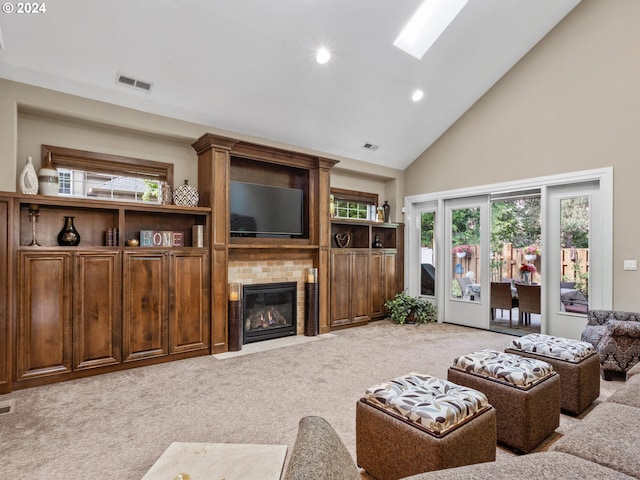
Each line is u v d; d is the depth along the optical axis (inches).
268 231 186.7
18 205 119.3
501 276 321.7
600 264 169.0
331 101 181.9
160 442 86.4
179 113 158.9
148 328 144.5
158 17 120.9
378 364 145.5
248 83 156.6
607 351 130.1
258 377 130.5
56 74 127.7
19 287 119.3
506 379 85.8
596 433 52.3
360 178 250.2
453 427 64.7
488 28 171.0
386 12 145.2
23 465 76.9
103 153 149.1
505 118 202.8
